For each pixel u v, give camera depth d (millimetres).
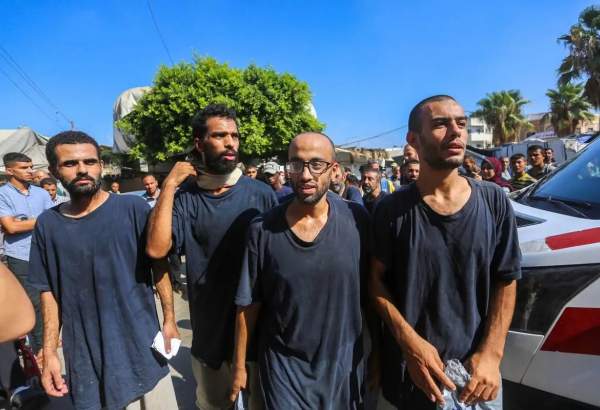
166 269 2250
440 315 1749
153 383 2182
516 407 2018
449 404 1704
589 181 2514
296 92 16531
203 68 15344
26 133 9148
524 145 13836
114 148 20062
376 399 2109
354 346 1897
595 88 25484
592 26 25297
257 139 15164
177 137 14867
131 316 2113
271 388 1867
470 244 1699
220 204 2123
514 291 1778
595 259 1834
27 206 4199
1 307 1149
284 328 1850
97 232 2051
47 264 2086
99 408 2102
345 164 21906
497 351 1730
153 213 2029
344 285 1814
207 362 2219
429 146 1692
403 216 1783
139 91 19578
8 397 2230
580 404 1813
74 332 2076
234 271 2143
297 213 1828
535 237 2109
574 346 1832
